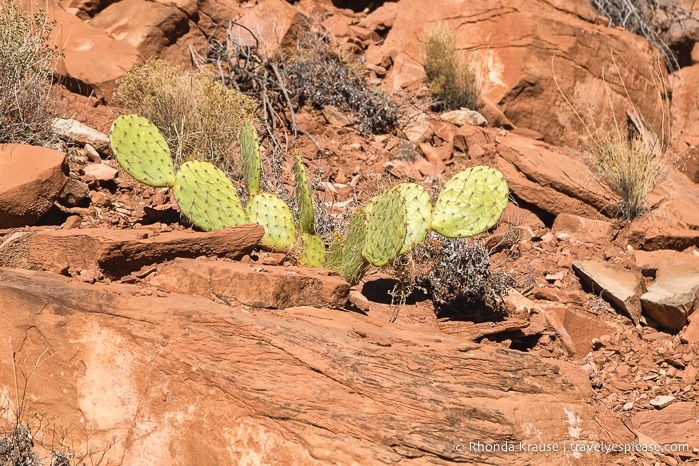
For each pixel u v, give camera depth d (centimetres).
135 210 702
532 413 478
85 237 536
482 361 500
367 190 870
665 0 1341
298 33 1089
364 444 431
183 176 608
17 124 716
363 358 471
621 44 1155
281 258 601
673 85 1254
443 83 1077
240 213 617
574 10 1177
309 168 882
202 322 478
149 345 476
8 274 511
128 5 1003
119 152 613
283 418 442
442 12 1168
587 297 746
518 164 901
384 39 1225
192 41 1021
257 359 466
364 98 998
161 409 468
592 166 968
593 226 860
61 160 631
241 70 972
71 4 991
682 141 1159
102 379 480
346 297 557
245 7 1095
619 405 614
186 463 459
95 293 494
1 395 495
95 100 878
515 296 698
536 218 878
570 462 474
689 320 689
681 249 864
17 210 601
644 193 898
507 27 1112
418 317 639
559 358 670
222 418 452
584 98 1115
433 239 718
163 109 817
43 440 485
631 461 525
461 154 981
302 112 978
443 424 446
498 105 1087
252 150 657
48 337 489
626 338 691
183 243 554
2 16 762
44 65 768
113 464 471
